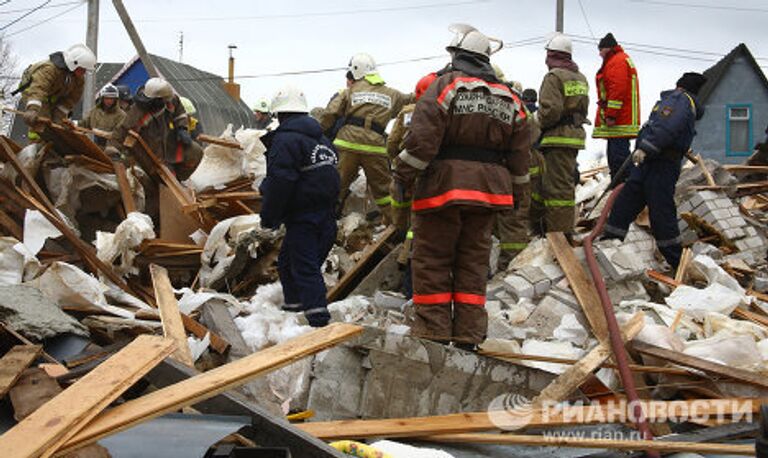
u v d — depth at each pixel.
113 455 3.91
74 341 5.66
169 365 4.84
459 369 5.98
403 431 5.23
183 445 3.99
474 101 6.39
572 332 7.30
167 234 9.80
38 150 10.09
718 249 10.14
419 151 6.30
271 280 9.10
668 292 8.76
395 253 9.36
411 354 5.95
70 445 3.68
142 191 10.36
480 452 5.29
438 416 5.47
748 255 10.33
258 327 6.86
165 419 4.34
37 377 4.58
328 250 7.74
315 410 5.89
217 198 10.05
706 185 10.89
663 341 6.44
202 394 4.19
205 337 6.32
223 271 8.91
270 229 7.48
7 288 5.95
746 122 36.00
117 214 10.41
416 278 6.64
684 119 8.96
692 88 9.22
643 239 9.77
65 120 9.98
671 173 9.15
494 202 6.47
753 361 6.42
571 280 7.65
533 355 6.63
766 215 12.48
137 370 4.20
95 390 4.02
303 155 7.42
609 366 6.24
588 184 12.87
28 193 9.08
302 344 4.82
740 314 7.95
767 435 4.20
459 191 6.37
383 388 5.94
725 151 36.16
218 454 4.08
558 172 9.85
